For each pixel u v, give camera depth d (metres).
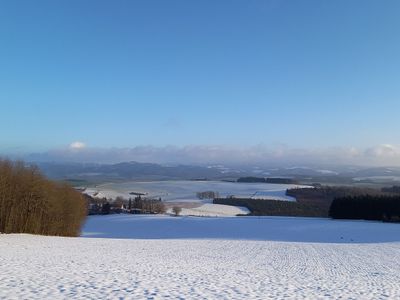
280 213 130.62
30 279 15.91
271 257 32.47
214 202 151.12
